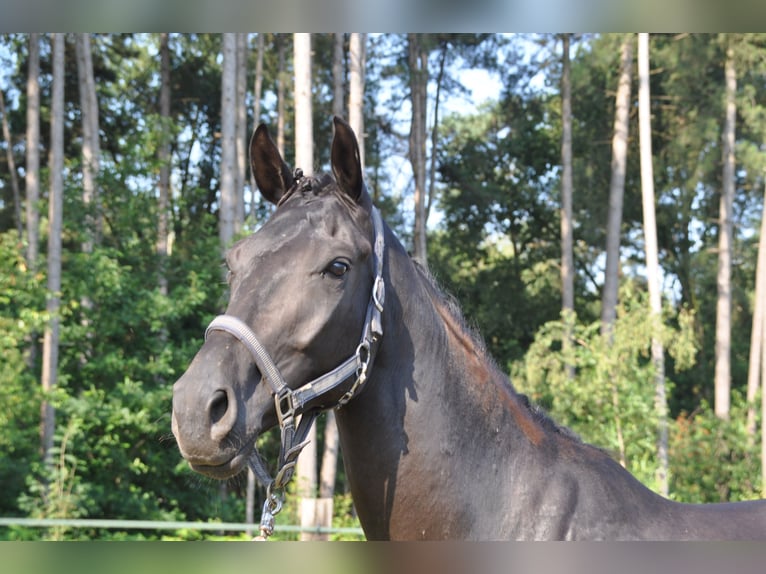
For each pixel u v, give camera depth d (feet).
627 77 61.93
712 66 66.23
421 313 7.40
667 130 73.87
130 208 44.75
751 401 55.11
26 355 43.24
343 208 7.04
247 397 6.22
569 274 64.23
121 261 45.29
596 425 40.52
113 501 39.96
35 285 38.83
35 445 40.09
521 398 7.93
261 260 6.64
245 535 40.81
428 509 6.93
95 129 54.54
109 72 72.18
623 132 61.82
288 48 79.92
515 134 74.23
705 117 65.10
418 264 8.00
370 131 75.92
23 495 36.06
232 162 50.08
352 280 6.74
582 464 7.47
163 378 44.01
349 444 7.18
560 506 7.03
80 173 57.36
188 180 83.35
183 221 63.36
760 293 63.41
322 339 6.50
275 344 6.38
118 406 38.78
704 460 47.19
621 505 7.22
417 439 7.02
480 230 78.69
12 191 71.05
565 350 44.29
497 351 73.82
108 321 41.65
